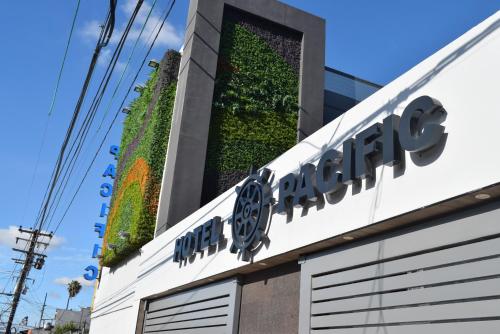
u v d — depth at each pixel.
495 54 6.06
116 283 22.86
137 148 23.02
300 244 9.06
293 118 21.23
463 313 6.00
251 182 11.35
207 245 12.95
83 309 72.00
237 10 21.80
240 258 11.17
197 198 18.33
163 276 16.12
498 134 5.76
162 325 15.95
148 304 17.72
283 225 9.78
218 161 19.41
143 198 19.69
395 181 7.11
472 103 6.19
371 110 8.02
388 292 7.27
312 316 8.75
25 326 65.38
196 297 13.90
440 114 6.62
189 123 19.09
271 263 10.54
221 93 20.31
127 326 19.20
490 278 5.82
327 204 8.54
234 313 11.67
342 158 8.30
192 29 20.62
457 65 6.55
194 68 19.94
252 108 20.59
